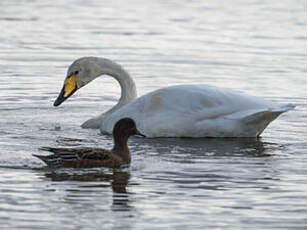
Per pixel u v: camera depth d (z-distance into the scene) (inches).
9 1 1572.3
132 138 644.1
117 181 512.1
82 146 615.5
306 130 679.7
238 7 1508.4
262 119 640.4
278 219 445.4
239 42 1145.4
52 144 617.3
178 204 468.4
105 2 1573.6
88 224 433.1
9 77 888.9
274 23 1321.4
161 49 1083.9
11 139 627.8
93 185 502.6
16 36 1171.9
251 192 493.7
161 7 1505.9
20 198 473.4
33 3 1549.0
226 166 555.8
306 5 1536.7
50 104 772.6
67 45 1104.8
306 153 599.2
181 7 1507.1
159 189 497.0
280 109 629.9
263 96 804.0
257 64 984.9
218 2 1579.7
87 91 850.1
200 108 644.7
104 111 757.3
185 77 901.2
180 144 623.2
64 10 1457.9
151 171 538.9
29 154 577.6
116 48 1087.0
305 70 949.2
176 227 430.6
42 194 481.4
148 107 652.1
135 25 1290.6
